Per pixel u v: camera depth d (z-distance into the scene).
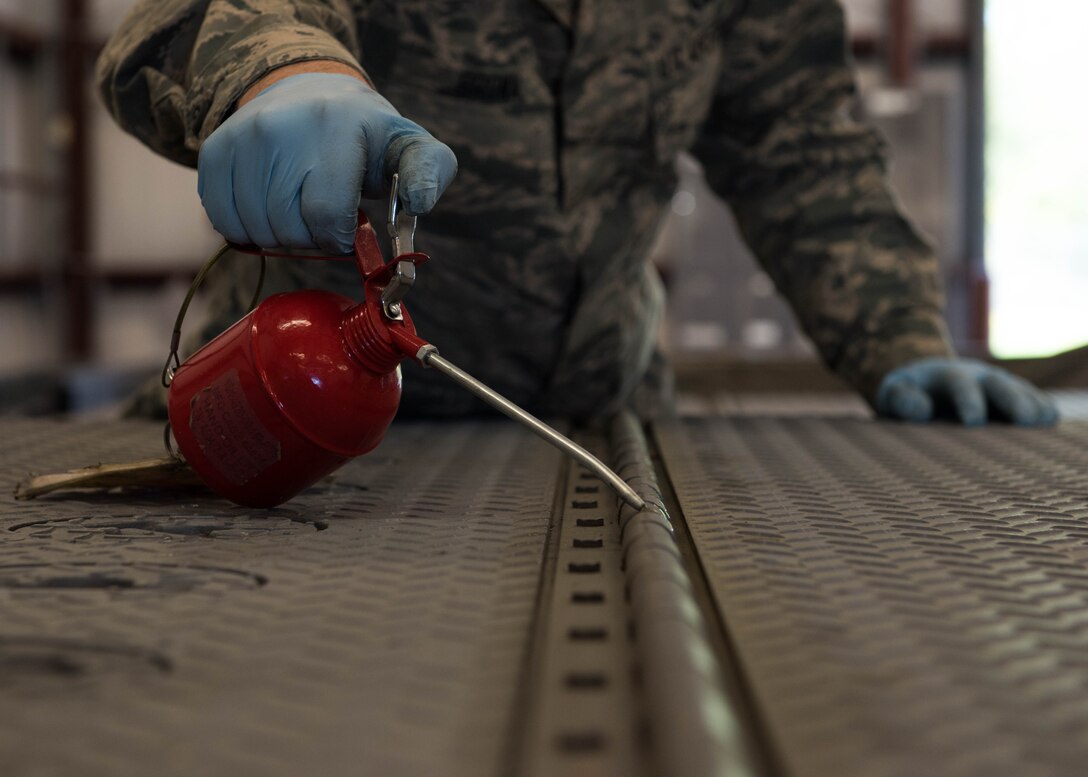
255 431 0.87
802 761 0.40
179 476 0.99
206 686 0.48
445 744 0.42
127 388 5.36
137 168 8.88
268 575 0.68
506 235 1.62
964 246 8.00
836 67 1.83
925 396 1.69
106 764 0.40
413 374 1.75
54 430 1.58
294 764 0.40
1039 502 0.98
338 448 0.88
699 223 7.84
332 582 0.66
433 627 0.57
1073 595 0.65
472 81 1.51
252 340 0.87
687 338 7.91
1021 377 2.39
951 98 7.68
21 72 8.55
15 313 8.55
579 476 1.16
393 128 0.87
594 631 0.58
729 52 1.77
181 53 1.13
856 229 1.83
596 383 1.89
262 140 0.85
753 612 0.60
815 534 0.82
